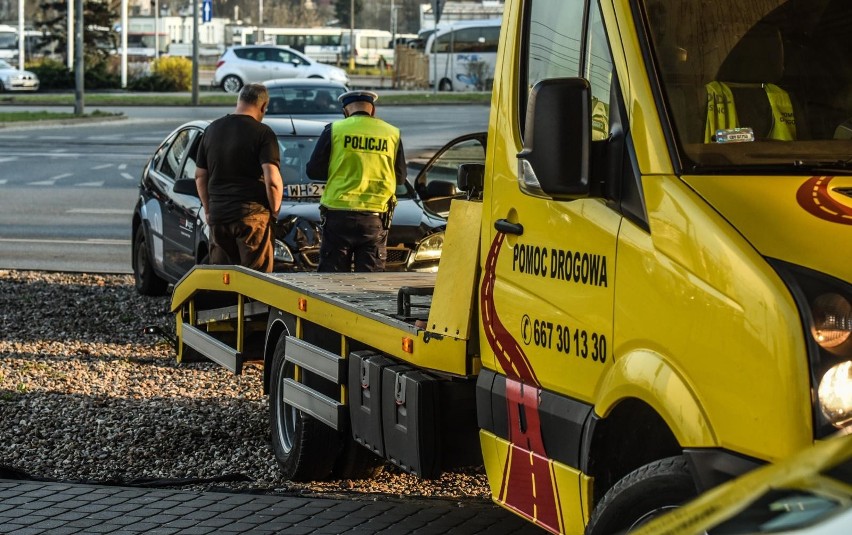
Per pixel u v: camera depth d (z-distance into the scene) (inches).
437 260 469.4
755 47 187.6
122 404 387.2
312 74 2399.1
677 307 172.9
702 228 169.6
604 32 194.5
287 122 537.0
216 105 2052.2
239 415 375.2
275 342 325.7
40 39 3447.3
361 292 297.1
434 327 239.1
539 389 207.9
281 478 315.3
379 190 417.4
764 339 158.6
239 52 2429.9
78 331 509.4
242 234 441.1
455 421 239.1
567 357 199.3
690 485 173.2
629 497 180.9
